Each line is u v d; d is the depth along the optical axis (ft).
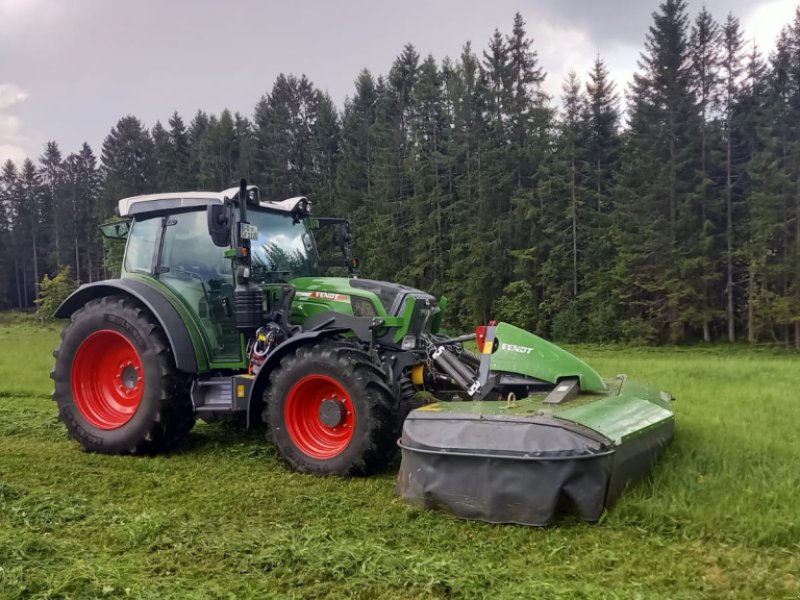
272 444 19.35
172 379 18.45
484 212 109.91
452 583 9.92
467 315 111.75
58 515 13.35
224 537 12.07
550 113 112.78
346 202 141.28
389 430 15.70
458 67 121.19
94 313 19.33
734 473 13.97
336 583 10.18
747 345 89.40
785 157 92.02
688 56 97.86
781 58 95.50
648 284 94.38
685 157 96.37
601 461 12.25
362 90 148.77
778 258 91.20
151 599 9.61
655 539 11.59
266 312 18.48
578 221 104.88
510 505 12.29
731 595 9.65
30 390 29.48
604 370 33.99
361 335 17.56
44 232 221.25
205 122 193.26
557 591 9.61
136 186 194.80
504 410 13.66
